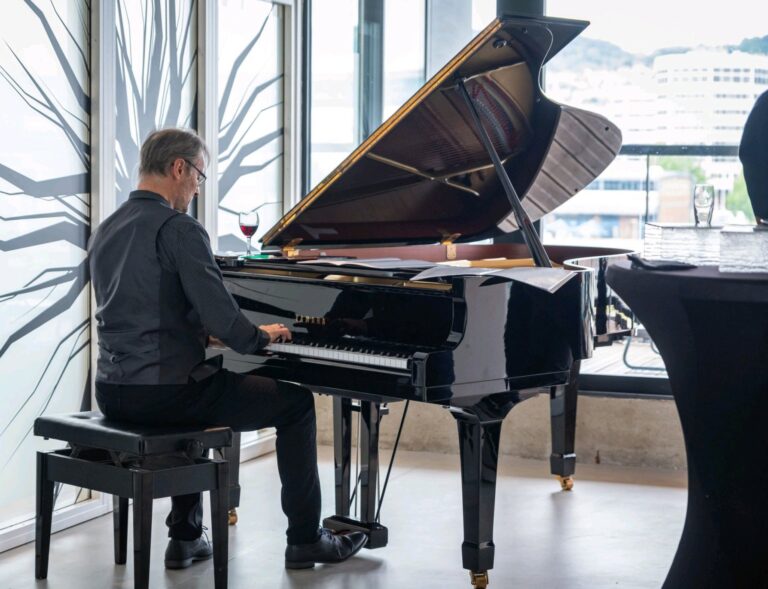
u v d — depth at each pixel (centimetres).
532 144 435
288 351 374
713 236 258
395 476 515
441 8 580
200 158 358
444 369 333
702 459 240
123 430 331
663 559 391
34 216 400
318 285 380
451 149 413
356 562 386
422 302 354
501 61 386
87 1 425
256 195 555
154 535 414
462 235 466
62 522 422
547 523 438
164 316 342
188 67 497
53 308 413
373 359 346
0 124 381
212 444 337
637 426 533
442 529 429
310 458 371
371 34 592
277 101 571
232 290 409
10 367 394
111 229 349
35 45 396
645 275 234
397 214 438
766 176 256
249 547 402
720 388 231
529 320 354
